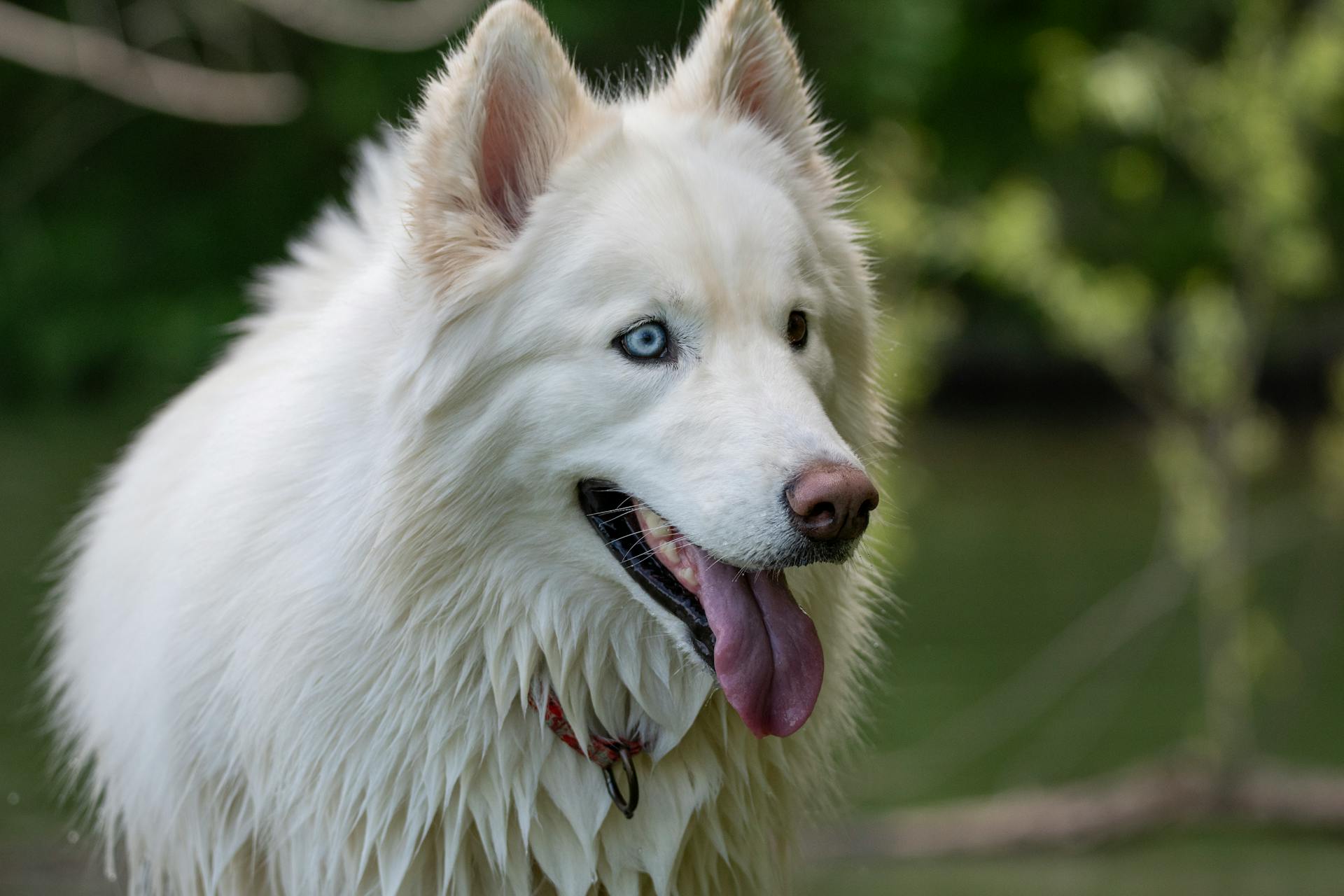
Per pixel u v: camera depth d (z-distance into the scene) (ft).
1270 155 38.37
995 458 73.77
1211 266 68.18
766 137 16.48
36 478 58.85
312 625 14.90
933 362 52.19
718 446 13.85
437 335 14.39
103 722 17.37
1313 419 81.76
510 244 14.76
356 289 16.39
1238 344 37.81
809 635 14.43
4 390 84.33
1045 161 70.03
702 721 15.56
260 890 16.30
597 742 15.28
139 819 16.98
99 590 18.13
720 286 14.33
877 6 66.39
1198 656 43.52
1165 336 66.44
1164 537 50.98
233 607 15.56
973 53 71.92
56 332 83.35
